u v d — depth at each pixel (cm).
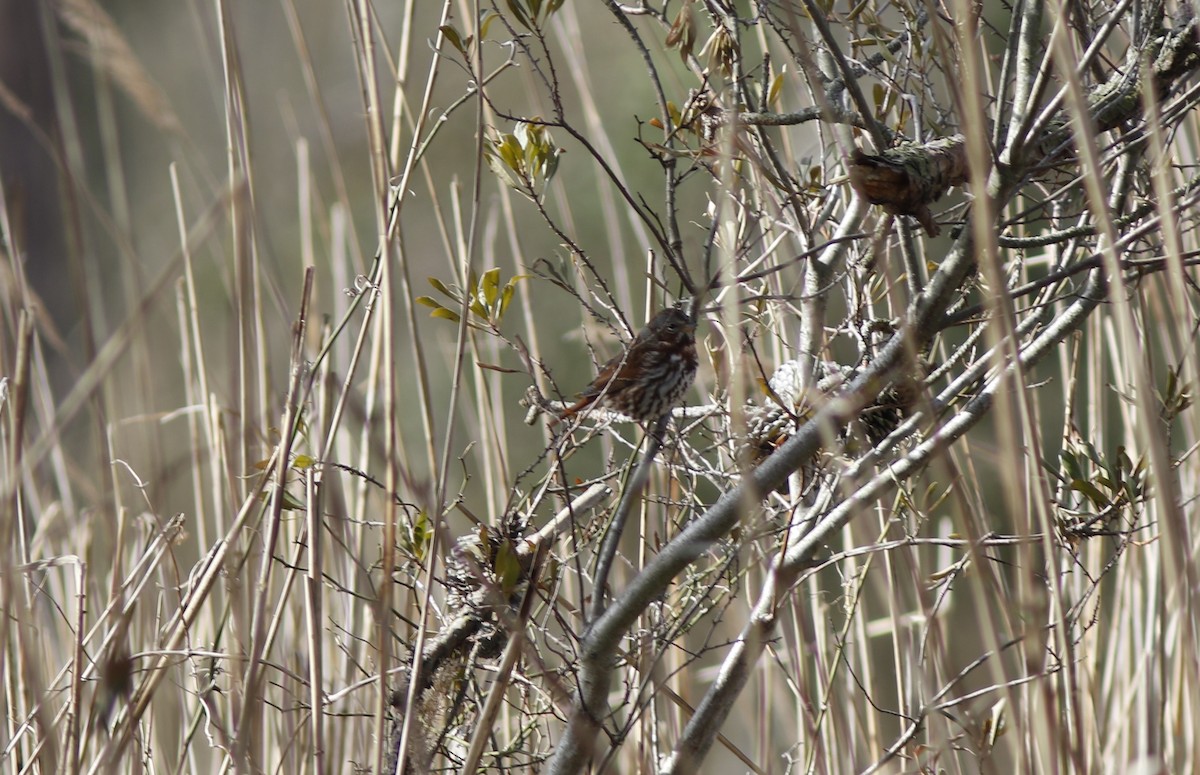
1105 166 640
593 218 1894
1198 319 669
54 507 845
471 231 621
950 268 586
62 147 827
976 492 733
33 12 2184
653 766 742
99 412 762
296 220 2202
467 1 680
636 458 738
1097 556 819
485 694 723
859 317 714
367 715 707
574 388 1870
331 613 831
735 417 539
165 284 615
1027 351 642
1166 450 680
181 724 790
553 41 1981
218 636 705
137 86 652
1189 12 629
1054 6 524
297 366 664
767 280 758
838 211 820
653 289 851
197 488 827
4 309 829
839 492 721
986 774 688
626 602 607
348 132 2295
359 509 816
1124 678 810
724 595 675
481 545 672
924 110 724
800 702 766
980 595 513
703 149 613
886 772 723
